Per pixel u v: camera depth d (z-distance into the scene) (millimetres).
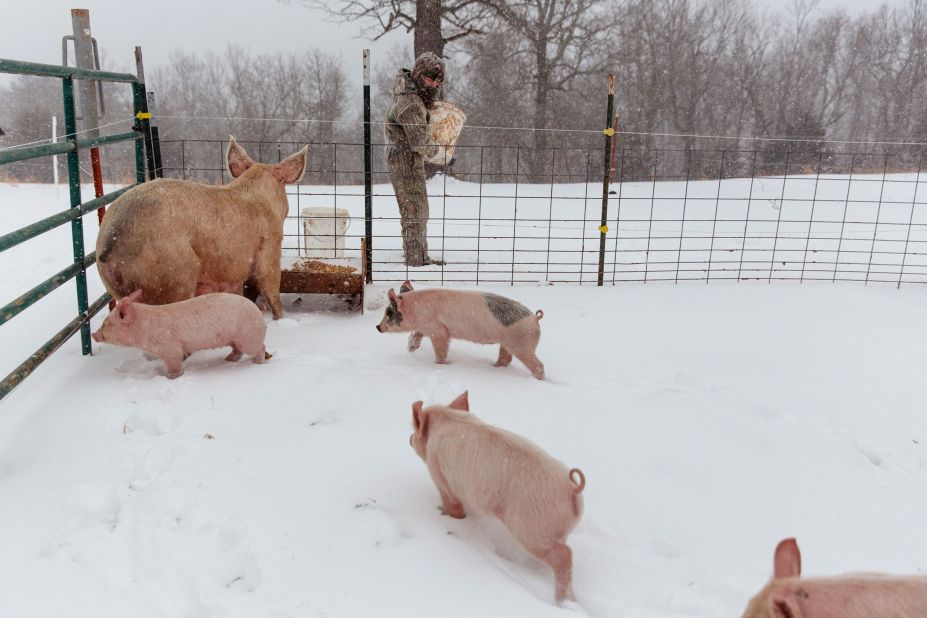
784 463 4055
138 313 4598
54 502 3359
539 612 2703
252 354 5137
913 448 4371
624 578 3016
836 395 5105
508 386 4965
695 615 2791
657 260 9344
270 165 6152
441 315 5199
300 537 3104
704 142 31797
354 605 2709
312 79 31562
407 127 7809
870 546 3348
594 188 16422
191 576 2861
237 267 5773
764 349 5973
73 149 4949
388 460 3820
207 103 32812
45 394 4586
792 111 34969
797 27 36250
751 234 11055
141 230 4965
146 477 3621
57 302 6891
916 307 7238
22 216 11352
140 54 6594
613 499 3615
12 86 29594
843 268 9047
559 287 7867
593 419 4496
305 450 3867
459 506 3322
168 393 4590
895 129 36562
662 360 5703
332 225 8023
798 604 2047
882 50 37156
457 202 13766
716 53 33062
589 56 27703
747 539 3357
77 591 2775
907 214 12727
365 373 5027
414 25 19031
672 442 4242
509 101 28219
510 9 21203
